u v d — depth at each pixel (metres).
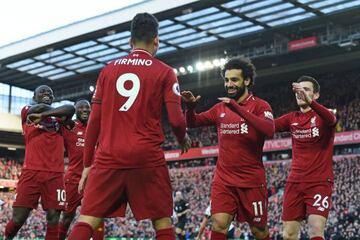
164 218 10.27
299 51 90.44
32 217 88.75
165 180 10.34
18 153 132.12
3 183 111.00
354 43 81.12
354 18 80.75
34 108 15.16
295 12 78.94
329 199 16.73
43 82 121.81
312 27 85.75
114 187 10.12
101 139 10.41
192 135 108.44
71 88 123.00
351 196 73.50
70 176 23.48
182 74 106.06
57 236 18.83
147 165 10.09
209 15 80.81
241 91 15.12
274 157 94.94
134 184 10.09
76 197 23.48
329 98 98.31
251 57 92.69
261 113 14.67
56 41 93.19
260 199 14.90
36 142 18.69
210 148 100.06
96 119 10.48
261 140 14.93
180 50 98.31
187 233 70.94
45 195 18.66
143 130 10.20
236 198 14.95
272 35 90.06
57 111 14.90
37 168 18.53
